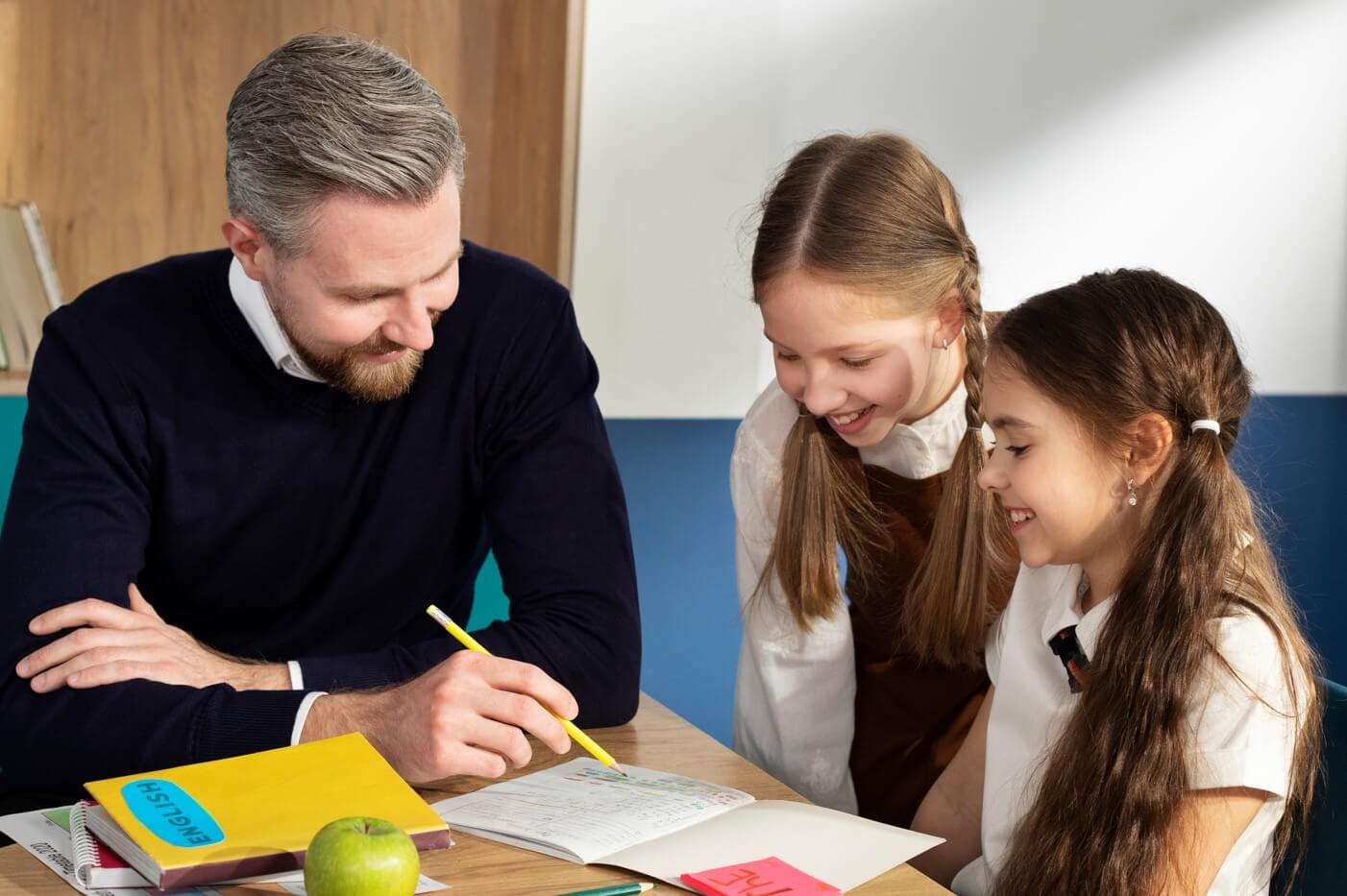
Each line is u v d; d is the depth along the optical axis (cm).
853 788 162
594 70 233
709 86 239
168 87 242
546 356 154
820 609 153
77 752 122
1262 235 301
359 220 123
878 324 138
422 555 155
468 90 253
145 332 144
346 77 123
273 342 142
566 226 234
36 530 137
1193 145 293
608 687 141
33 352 227
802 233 138
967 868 140
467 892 100
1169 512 119
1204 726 114
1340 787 119
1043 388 123
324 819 103
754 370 250
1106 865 114
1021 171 283
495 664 119
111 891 99
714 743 137
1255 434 307
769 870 104
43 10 234
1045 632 132
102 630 129
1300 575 315
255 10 245
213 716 121
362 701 121
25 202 234
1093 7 282
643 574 274
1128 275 127
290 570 152
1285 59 296
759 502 160
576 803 116
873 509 160
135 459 143
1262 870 120
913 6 270
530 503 150
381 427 150
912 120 274
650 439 270
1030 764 132
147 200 243
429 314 131
